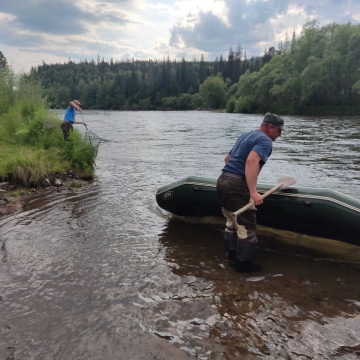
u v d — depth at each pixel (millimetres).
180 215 4746
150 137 16281
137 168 8367
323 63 44469
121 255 3580
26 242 3828
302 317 2555
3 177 6176
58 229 4238
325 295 2867
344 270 3336
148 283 3029
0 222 4430
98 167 8484
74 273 3176
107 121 31828
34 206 5137
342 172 7844
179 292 2893
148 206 5262
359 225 3469
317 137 15625
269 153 3236
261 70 56938
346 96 44969
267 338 2324
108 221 4578
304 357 2148
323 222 3656
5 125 8945
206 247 3855
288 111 48375
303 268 3371
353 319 2529
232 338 2324
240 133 18609
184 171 8008
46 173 6426
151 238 4066
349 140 14336
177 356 2148
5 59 10984
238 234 3398
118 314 2570
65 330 2375
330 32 51406
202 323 2480
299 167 8500
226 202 3406
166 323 2477
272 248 3850
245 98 57000
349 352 2189
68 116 8344
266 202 3924
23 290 2865
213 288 2963
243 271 3293
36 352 2160
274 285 3027
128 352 2178
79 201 5445
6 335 2311
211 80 88375
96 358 2121
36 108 9500
